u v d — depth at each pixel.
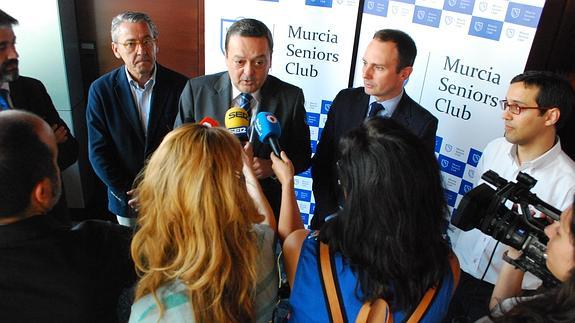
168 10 2.86
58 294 0.93
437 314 0.99
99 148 2.26
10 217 0.93
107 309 0.99
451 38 2.18
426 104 2.33
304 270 0.99
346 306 0.96
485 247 1.87
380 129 0.95
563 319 0.74
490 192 1.27
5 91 1.83
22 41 2.70
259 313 1.02
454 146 2.35
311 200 2.89
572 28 2.37
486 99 2.19
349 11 2.33
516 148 1.76
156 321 0.85
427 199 0.92
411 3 2.20
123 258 1.04
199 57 2.97
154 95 2.27
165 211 0.89
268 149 1.87
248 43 1.74
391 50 1.79
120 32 2.14
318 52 2.43
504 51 2.09
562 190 1.61
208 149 0.88
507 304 1.10
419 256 0.93
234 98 1.93
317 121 2.60
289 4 2.36
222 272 0.87
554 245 0.86
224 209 0.88
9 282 0.91
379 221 0.90
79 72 3.01
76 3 2.86
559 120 1.58
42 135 1.02
